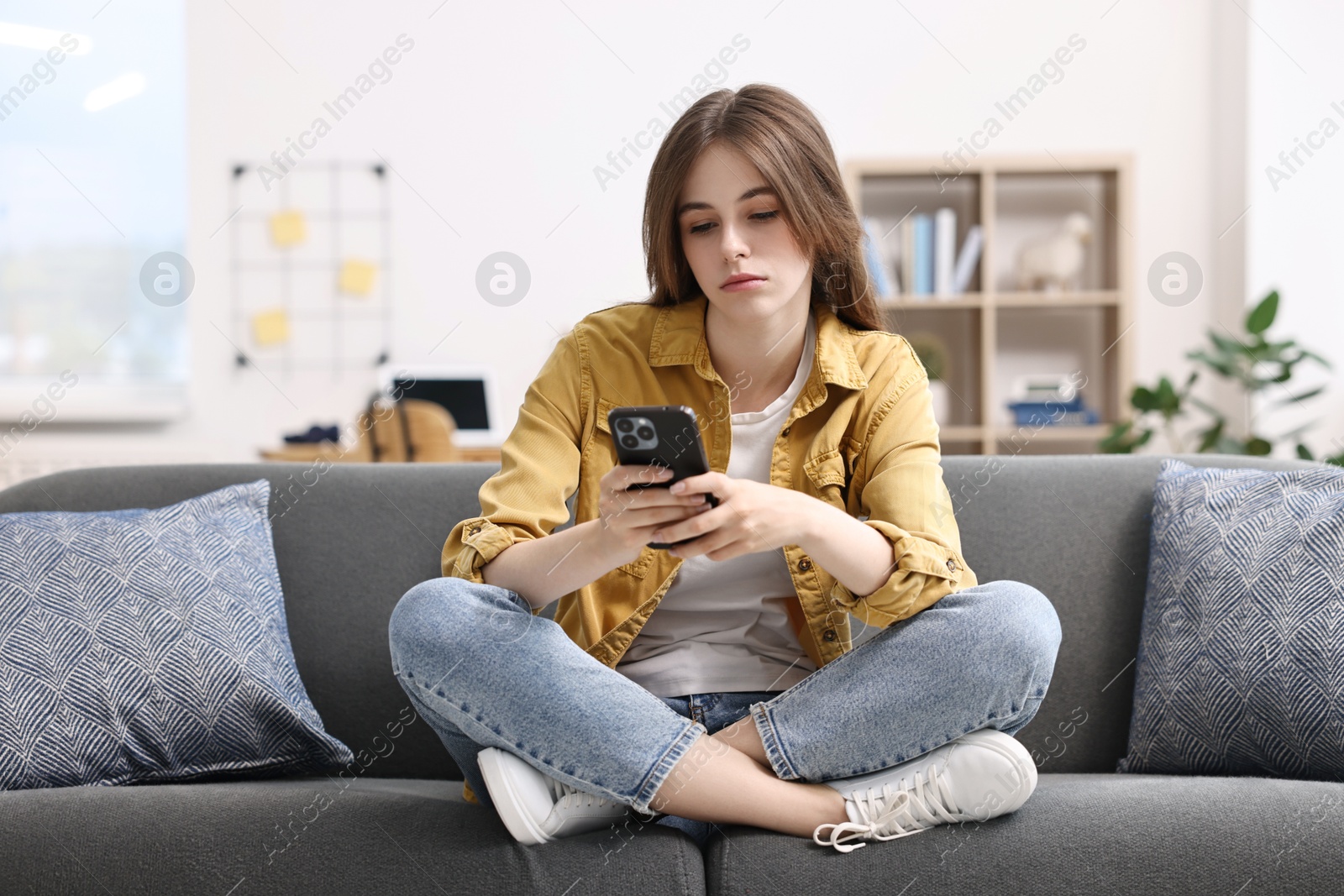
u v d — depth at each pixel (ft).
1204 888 2.98
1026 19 12.90
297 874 3.07
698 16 12.77
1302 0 12.22
